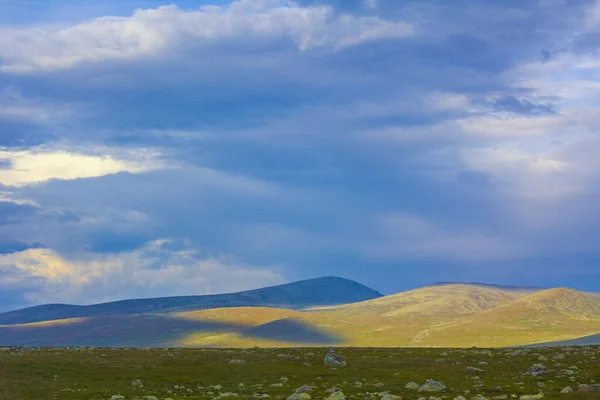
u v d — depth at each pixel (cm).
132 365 10950
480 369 11081
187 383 9512
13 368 9850
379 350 15462
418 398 7988
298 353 14050
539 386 9169
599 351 13888
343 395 7856
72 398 7931
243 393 8600
